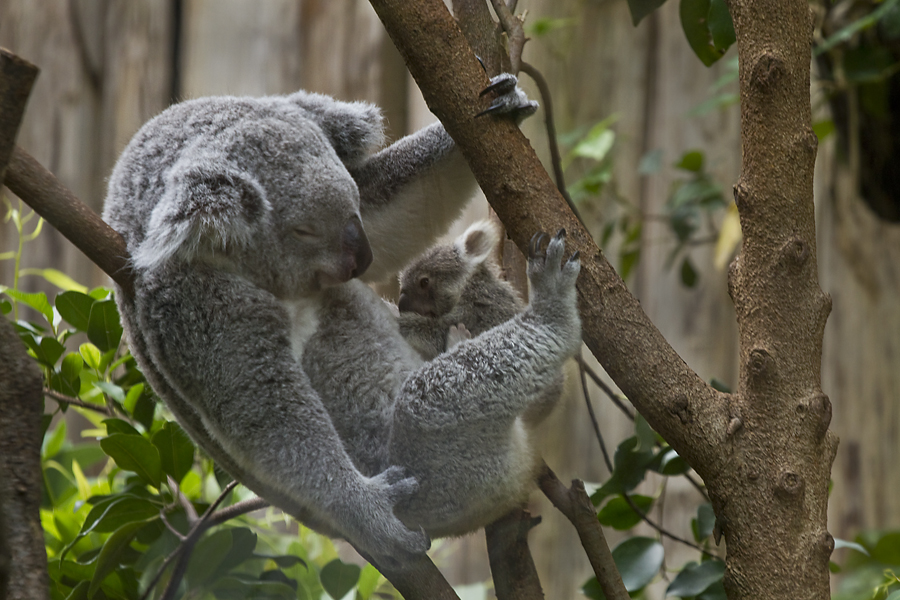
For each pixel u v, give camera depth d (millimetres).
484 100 3168
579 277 3195
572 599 6551
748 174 3037
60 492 5340
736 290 3076
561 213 3211
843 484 7891
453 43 3154
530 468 3730
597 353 3135
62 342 4578
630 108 8555
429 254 4664
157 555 4430
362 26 7645
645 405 3027
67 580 4285
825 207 8117
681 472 4516
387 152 4332
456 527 3717
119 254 3439
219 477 4926
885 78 6406
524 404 3445
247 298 3439
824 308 3010
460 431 3506
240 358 3350
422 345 4367
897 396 7820
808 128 3018
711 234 8094
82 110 8531
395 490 3340
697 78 8367
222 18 8234
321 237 3629
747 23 3033
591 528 3582
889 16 5844
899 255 7844
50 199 3320
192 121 3717
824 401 2953
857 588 5500
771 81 2967
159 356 3430
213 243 3398
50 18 8641
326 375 3713
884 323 7875
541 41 8578
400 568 3383
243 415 3322
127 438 4160
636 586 4281
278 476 3312
